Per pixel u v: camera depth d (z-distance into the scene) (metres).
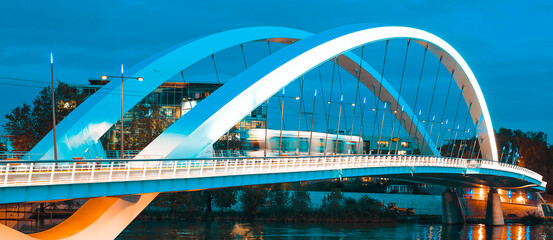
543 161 147.50
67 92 77.56
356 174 55.09
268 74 47.72
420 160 65.75
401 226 88.94
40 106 75.75
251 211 86.62
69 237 36.69
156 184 38.00
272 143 68.00
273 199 89.50
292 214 87.44
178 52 54.22
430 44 75.56
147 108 80.81
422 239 73.75
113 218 38.69
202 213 84.69
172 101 105.50
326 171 51.47
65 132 46.25
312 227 80.31
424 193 116.94
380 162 58.47
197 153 43.22
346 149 74.25
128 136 80.81
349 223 88.50
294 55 50.41
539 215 115.12
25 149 72.69
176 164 38.97
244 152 68.31
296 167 47.59
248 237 66.62
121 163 38.47
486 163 81.62
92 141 47.94
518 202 122.38
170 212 83.56
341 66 77.62
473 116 94.81
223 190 85.56
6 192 30.91
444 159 71.19
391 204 101.12
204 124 43.66
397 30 65.56
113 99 49.91
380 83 80.25
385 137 135.62
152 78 52.53
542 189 111.12
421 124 91.38
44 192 32.38
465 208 117.25
